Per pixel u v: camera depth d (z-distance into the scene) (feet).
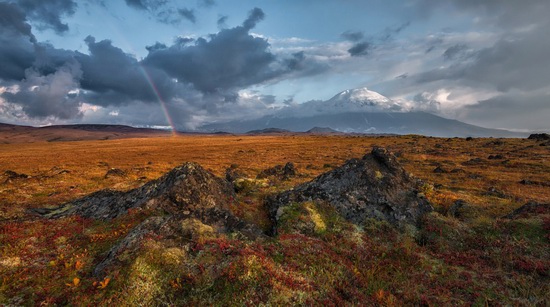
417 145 280.51
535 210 50.70
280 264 33.22
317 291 29.09
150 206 48.78
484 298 30.68
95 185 113.60
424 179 122.11
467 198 78.54
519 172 135.64
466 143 277.44
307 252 37.40
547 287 32.07
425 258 40.29
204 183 55.77
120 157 289.74
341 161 198.39
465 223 51.52
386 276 35.27
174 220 39.50
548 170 135.74
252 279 28.02
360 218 52.39
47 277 31.35
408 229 49.73
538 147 214.69
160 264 30.14
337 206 54.49
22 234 44.24
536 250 40.04
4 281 30.32
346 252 40.42
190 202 51.31
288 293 27.25
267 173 120.88
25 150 441.68
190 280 28.60
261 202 62.54
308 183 64.13
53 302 26.81
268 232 49.98
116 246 34.65
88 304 25.63
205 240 35.14
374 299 30.01
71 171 162.91
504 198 83.25
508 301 30.09
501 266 37.91
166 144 490.90
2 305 26.66
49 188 105.91
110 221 47.62
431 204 60.08
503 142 264.31
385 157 66.64
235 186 74.08
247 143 452.76
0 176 134.72
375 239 46.32
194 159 253.03
